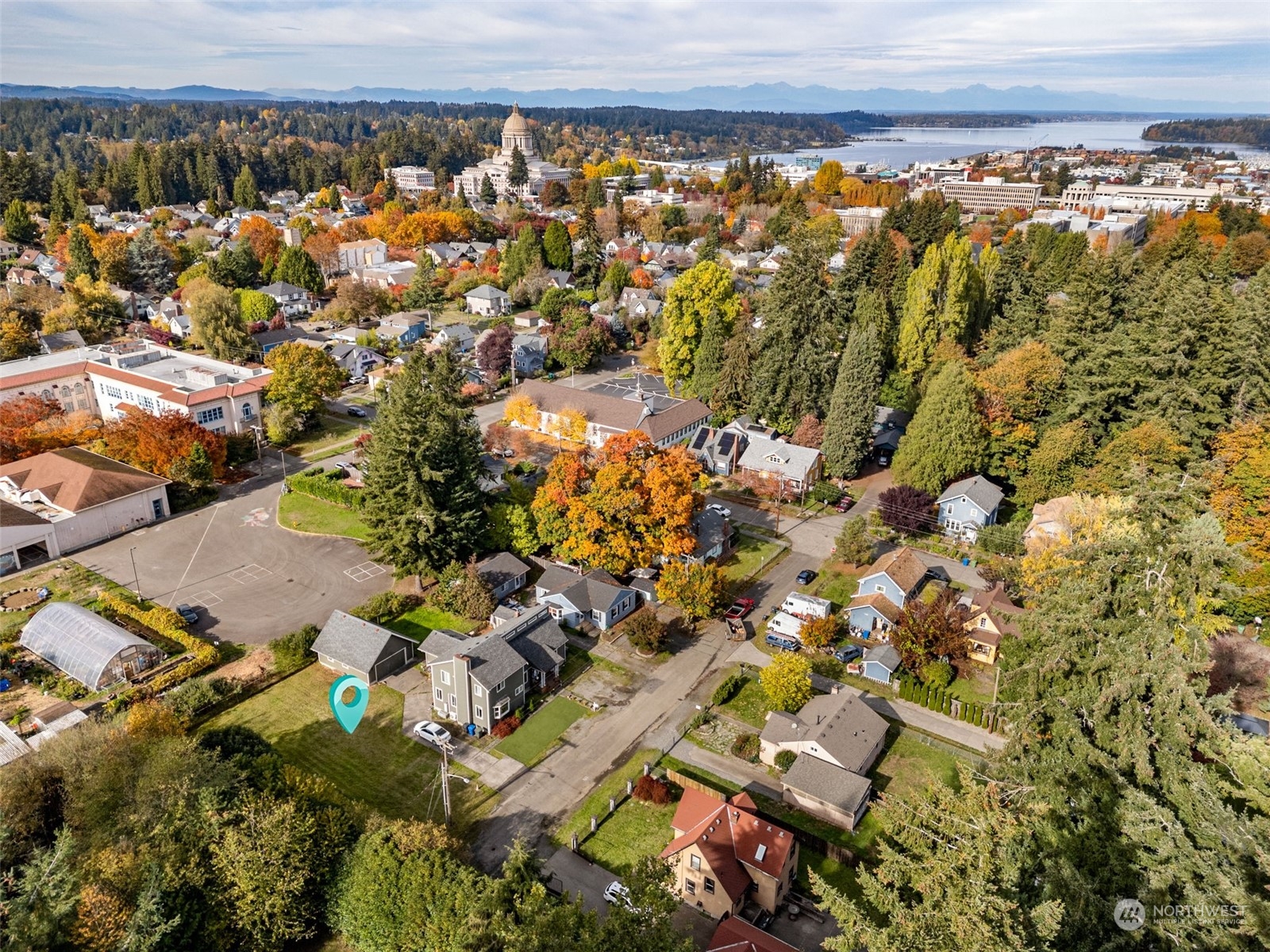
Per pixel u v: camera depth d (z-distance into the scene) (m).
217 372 94.50
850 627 59.88
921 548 71.62
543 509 63.22
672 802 43.97
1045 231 156.00
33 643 53.50
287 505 76.12
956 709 51.00
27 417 80.31
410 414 61.50
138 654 52.09
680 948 26.81
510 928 28.28
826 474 83.25
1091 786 32.25
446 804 40.56
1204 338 68.44
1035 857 29.77
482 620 59.28
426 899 32.66
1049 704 35.34
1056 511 66.12
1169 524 34.16
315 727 48.69
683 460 62.12
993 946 24.17
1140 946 27.91
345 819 37.03
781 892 38.09
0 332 106.19
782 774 45.88
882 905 27.56
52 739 41.12
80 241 139.25
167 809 35.31
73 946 29.56
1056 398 76.94
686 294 98.69
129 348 104.75
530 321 133.75
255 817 34.94
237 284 146.50
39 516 66.31
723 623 60.59
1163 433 65.25
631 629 56.19
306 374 90.69
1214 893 26.62
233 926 33.50
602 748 47.84
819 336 85.62
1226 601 54.44
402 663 54.78
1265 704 37.28
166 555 66.94
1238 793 30.23
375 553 68.00
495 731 48.50
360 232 186.12
